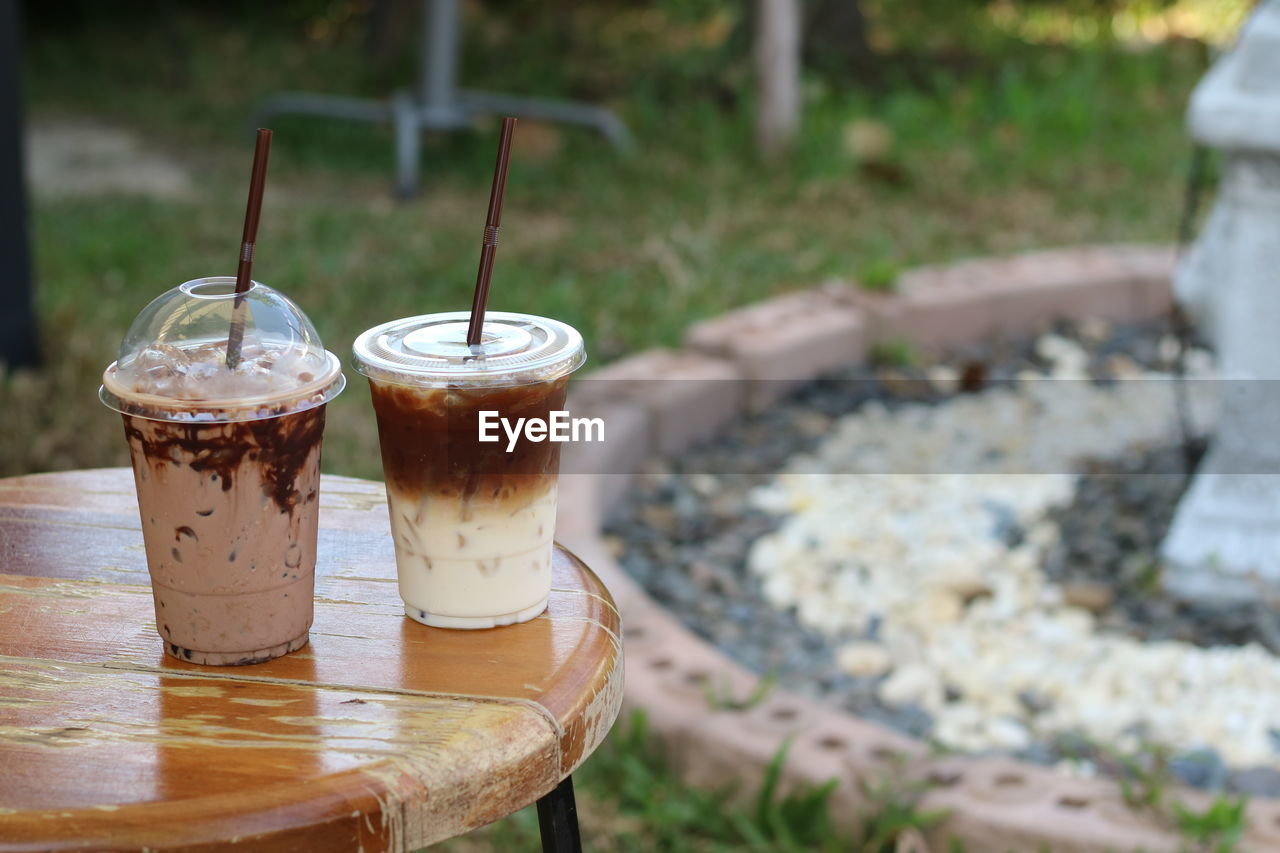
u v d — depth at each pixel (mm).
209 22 10406
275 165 7035
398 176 6574
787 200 6410
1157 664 2977
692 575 3432
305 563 1245
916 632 3158
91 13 10078
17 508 1582
